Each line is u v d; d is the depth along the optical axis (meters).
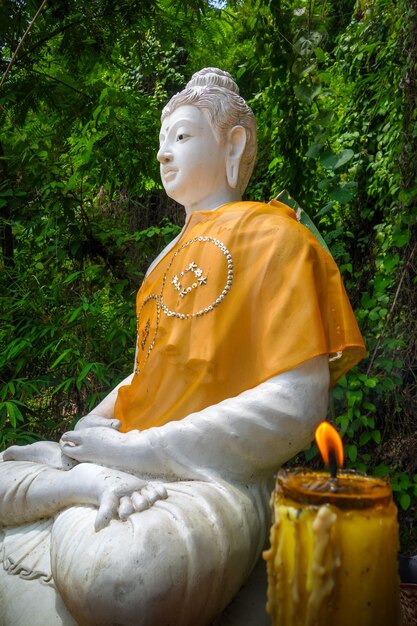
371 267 3.40
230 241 1.81
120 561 1.33
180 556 1.36
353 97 3.62
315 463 3.10
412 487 2.94
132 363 3.54
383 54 3.34
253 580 1.66
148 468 1.63
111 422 1.81
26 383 3.09
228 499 1.55
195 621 1.41
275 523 0.90
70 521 1.50
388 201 3.32
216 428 1.59
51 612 1.53
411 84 2.93
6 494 1.73
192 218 1.99
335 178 2.99
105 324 3.55
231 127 2.06
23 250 3.82
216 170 2.05
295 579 0.85
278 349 1.63
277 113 3.41
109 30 3.81
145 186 4.42
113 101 3.70
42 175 3.59
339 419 2.85
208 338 1.75
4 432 3.01
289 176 3.40
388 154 3.23
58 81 3.79
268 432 1.58
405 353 3.02
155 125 3.91
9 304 3.36
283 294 1.69
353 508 0.84
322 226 3.57
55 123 3.97
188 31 4.27
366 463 3.08
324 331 1.67
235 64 4.81
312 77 3.05
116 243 3.83
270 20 3.29
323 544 0.83
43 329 3.30
